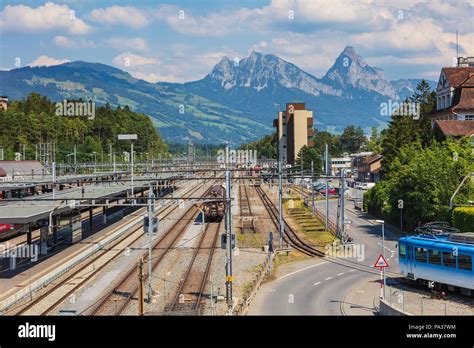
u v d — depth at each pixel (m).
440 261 37.38
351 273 44.53
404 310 32.47
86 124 159.88
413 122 96.69
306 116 176.25
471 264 35.09
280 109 191.12
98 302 35.94
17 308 34.28
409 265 39.97
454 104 82.38
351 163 167.50
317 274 44.53
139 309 31.41
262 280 42.56
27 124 138.00
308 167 148.88
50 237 54.09
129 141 169.50
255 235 66.56
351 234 63.66
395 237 61.12
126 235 65.88
